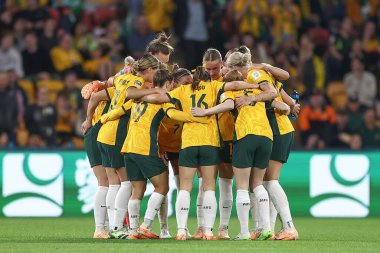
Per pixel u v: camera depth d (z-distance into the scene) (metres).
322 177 38.47
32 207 37.53
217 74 25.64
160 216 26.47
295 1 50.50
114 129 25.55
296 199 38.38
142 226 25.36
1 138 42.72
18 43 46.53
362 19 51.75
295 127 44.22
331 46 48.84
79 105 43.94
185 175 24.81
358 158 38.53
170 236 26.62
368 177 38.56
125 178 25.67
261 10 48.91
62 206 37.62
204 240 24.75
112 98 26.08
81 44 47.12
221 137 25.05
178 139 26.31
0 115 42.84
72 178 37.75
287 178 38.41
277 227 33.09
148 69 25.11
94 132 26.59
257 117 24.62
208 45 47.41
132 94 24.81
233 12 48.34
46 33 46.41
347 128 45.25
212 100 24.66
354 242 25.25
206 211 24.92
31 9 46.88
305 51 47.84
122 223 25.77
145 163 24.75
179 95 24.88
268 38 48.78
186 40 46.94
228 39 47.84
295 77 47.19
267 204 24.91
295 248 22.45
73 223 33.84
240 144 24.62
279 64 47.00
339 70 48.44
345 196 38.41
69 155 37.78
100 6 48.53
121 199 25.56
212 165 24.73
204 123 24.67
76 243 23.72
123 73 26.47
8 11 47.03
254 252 21.14
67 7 47.94
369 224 34.72
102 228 26.53
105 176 26.59
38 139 43.00
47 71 46.00
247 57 25.23
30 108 43.19
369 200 38.53
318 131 44.38
